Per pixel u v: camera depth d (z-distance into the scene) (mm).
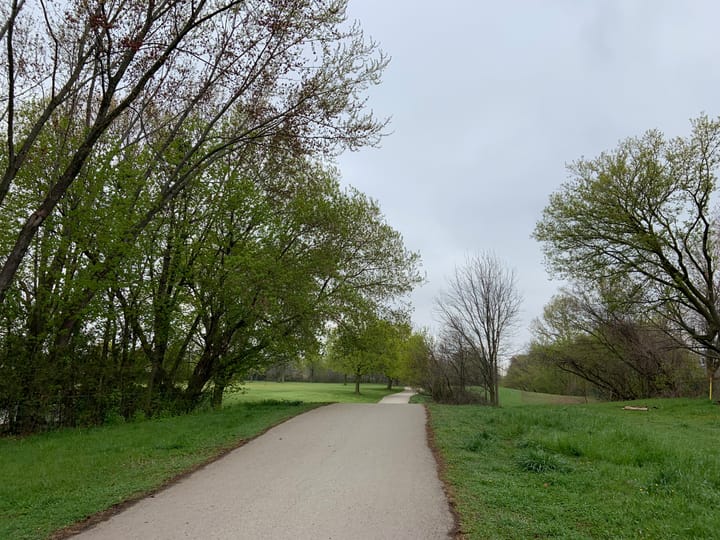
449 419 14992
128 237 15234
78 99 17625
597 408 22453
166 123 17203
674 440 11188
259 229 20766
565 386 47188
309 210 21609
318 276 22141
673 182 23016
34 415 15047
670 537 5023
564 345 38344
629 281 25047
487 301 33062
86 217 15031
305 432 12398
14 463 9719
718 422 16594
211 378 21734
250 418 15281
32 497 6961
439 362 36750
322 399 38062
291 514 5883
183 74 15875
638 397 35312
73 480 7824
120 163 15984
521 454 9273
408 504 6227
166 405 18984
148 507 6242
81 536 5297
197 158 18766
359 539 5078
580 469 7910
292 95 14570
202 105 18875
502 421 14320
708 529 5113
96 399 16500
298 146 14820
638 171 23391
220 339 21078
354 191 24594
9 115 10969
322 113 14508
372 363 45375
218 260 19297
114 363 17188
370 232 24328
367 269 24469
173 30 13312
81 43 13039
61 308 15344
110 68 12180
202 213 19328
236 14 13773
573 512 5832
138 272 17484
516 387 57625
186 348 20922
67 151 16109
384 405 20391
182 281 18922
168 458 9367
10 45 10914
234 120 19156
